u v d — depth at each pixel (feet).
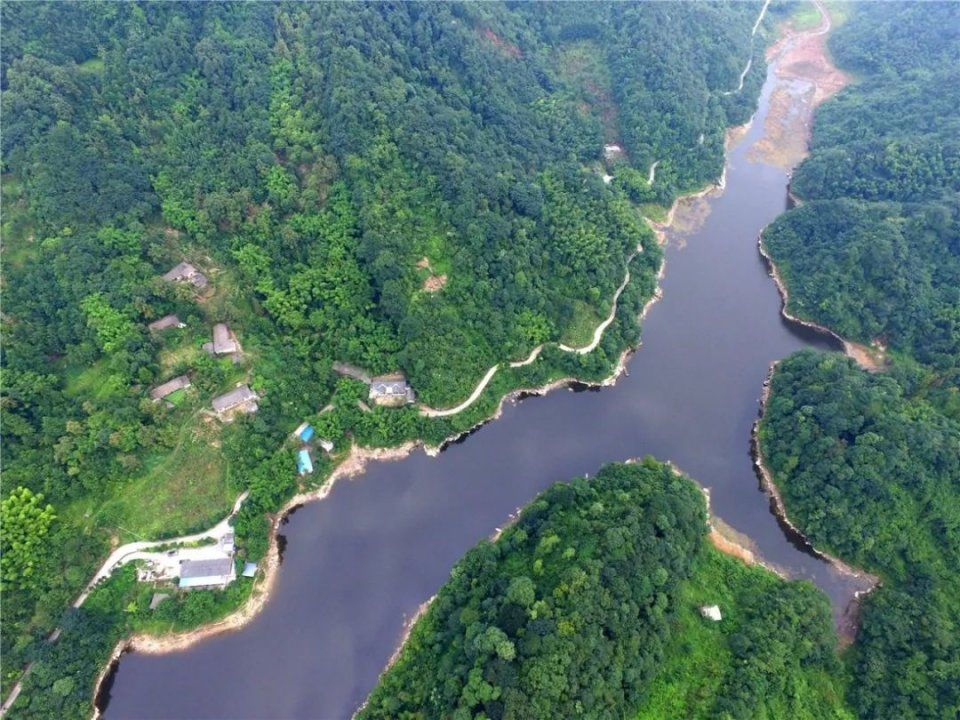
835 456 302.86
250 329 332.80
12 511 261.65
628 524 254.68
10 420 278.87
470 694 211.20
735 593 270.26
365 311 346.13
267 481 300.81
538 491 320.70
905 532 287.28
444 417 335.67
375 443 328.90
